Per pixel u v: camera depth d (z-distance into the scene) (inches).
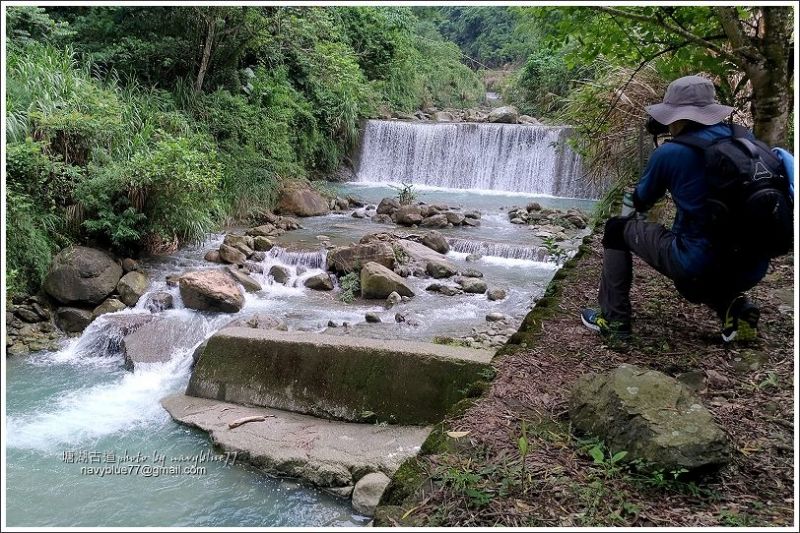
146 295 271.0
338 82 558.6
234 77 484.4
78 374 214.1
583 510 83.6
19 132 279.0
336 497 133.5
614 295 136.3
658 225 125.3
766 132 162.6
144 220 306.8
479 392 119.6
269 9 463.2
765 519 80.2
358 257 316.5
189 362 218.4
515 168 585.6
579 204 517.7
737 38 159.6
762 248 110.0
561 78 737.6
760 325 140.1
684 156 110.8
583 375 111.9
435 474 92.9
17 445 160.9
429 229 417.1
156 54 432.8
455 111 827.4
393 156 635.5
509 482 89.3
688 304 159.0
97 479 142.5
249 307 277.0
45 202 281.3
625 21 183.2
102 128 306.7
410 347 158.9
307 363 166.1
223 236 375.9
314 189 495.2
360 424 156.2
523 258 354.3
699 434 89.4
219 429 159.2
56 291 256.2
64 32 355.9
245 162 438.9
